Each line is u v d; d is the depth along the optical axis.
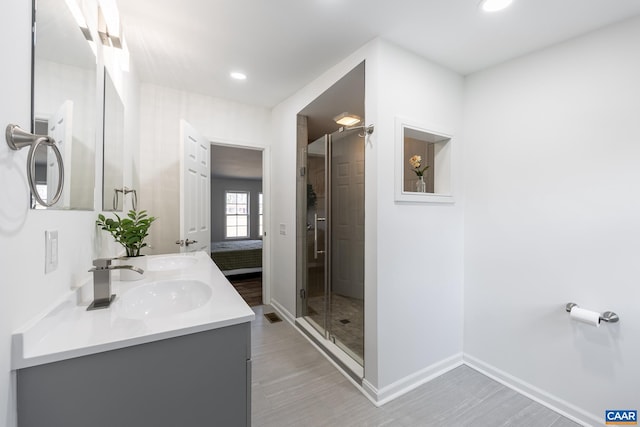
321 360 2.18
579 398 1.62
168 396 0.85
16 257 0.69
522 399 1.79
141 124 2.58
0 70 0.63
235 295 1.17
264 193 3.36
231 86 2.66
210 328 0.90
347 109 2.67
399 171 1.83
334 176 2.42
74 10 1.07
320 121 3.05
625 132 1.47
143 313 1.21
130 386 0.80
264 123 3.29
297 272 2.85
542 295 1.78
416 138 2.16
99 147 1.36
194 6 1.54
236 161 5.68
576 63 1.65
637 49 1.44
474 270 2.16
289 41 1.87
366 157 1.83
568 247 1.67
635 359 1.44
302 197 2.85
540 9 1.46
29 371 0.69
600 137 1.56
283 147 3.06
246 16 1.62
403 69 1.86
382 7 1.51
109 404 0.77
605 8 1.42
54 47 0.91
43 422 0.70
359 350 2.20
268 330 2.71
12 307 0.67
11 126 0.66
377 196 1.75
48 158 0.87
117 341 0.77
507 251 1.96
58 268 0.92
